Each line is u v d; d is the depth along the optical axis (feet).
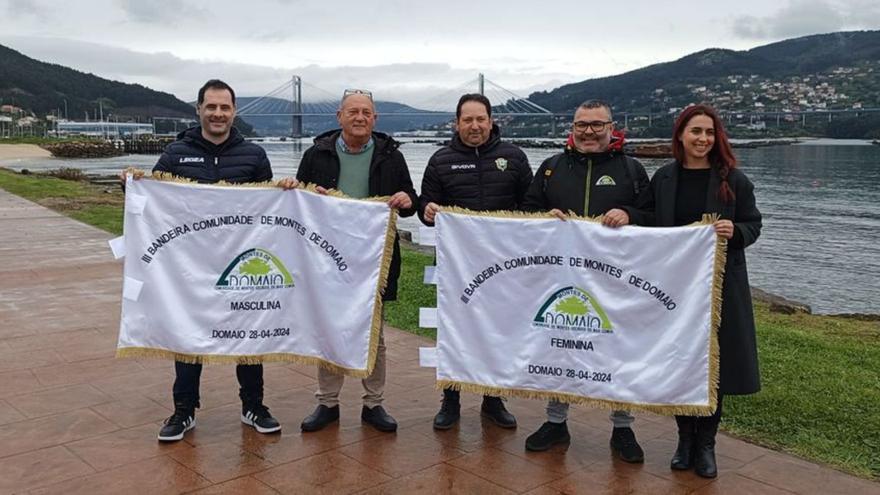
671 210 13.71
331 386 15.65
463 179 15.44
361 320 14.96
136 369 19.34
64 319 24.67
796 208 103.76
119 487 12.69
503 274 14.40
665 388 13.48
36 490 12.51
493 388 14.56
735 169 13.43
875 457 14.25
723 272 13.25
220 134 15.07
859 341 25.18
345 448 14.58
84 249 40.16
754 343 13.50
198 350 14.73
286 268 15.11
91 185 99.76
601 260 13.82
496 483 13.16
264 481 13.03
